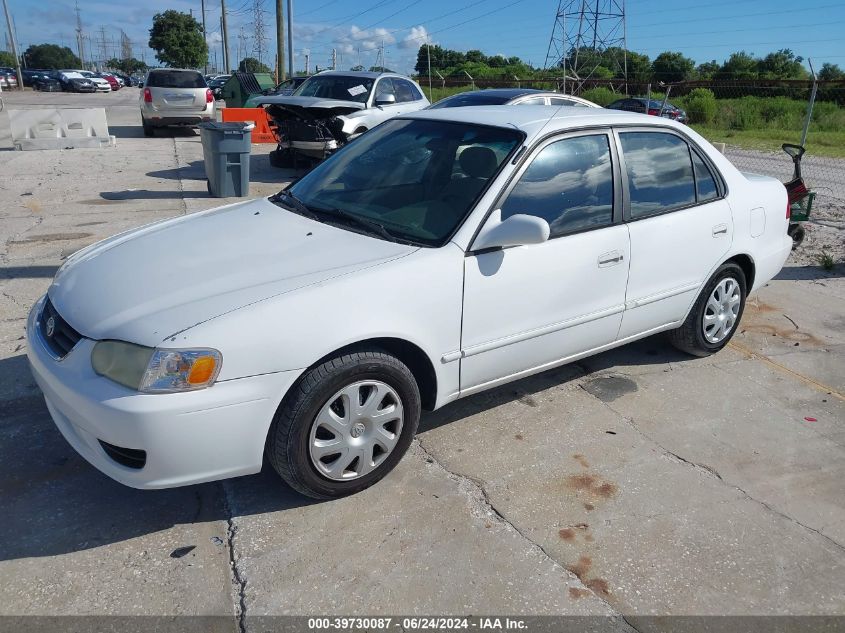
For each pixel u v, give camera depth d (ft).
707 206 14.05
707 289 14.57
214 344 8.40
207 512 9.68
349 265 9.74
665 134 13.58
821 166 53.52
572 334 12.21
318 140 37.50
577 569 8.91
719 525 9.93
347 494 10.01
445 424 12.31
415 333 9.92
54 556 8.71
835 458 11.81
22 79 154.61
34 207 27.89
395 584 8.48
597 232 12.06
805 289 20.95
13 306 16.70
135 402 8.18
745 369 15.15
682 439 12.18
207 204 29.53
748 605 8.50
